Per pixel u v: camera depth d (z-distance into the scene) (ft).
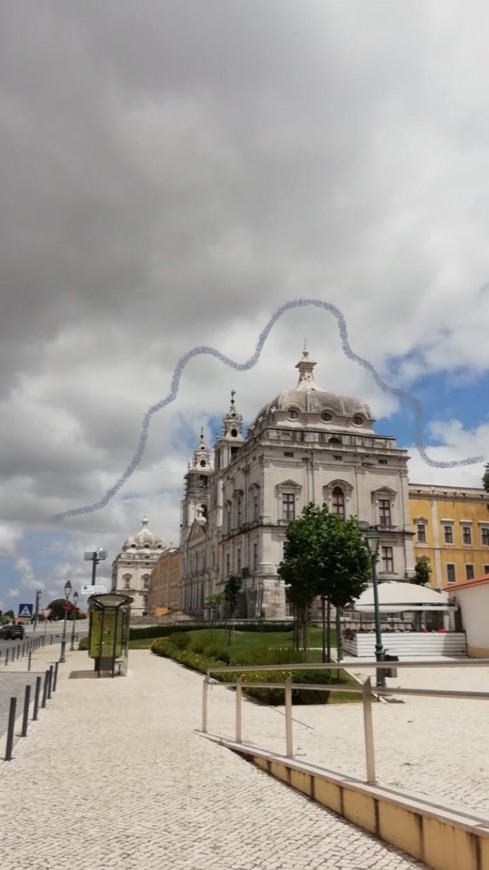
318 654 107.55
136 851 22.30
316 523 109.81
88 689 76.07
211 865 20.68
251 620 220.02
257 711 56.13
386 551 243.19
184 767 34.88
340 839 22.63
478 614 116.78
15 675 91.86
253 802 27.71
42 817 26.71
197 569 385.50
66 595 160.45
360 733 41.68
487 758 31.60
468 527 275.80
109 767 35.70
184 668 102.37
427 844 20.21
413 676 80.64
